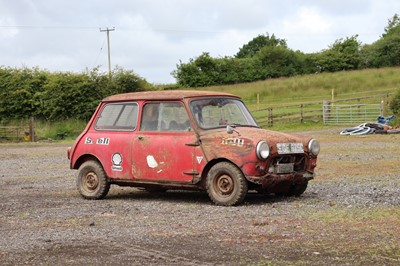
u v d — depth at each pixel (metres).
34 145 28.52
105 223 7.57
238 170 8.55
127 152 9.62
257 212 8.02
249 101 50.84
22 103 38.09
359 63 76.88
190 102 9.20
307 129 31.50
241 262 5.40
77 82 38.25
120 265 5.44
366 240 6.09
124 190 11.22
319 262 5.32
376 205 8.24
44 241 6.52
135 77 40.28
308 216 7.55
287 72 74.88
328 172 12.92
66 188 11.77
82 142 10.23
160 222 7.50
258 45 100.25
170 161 9.15
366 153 17.06
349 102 41.97
